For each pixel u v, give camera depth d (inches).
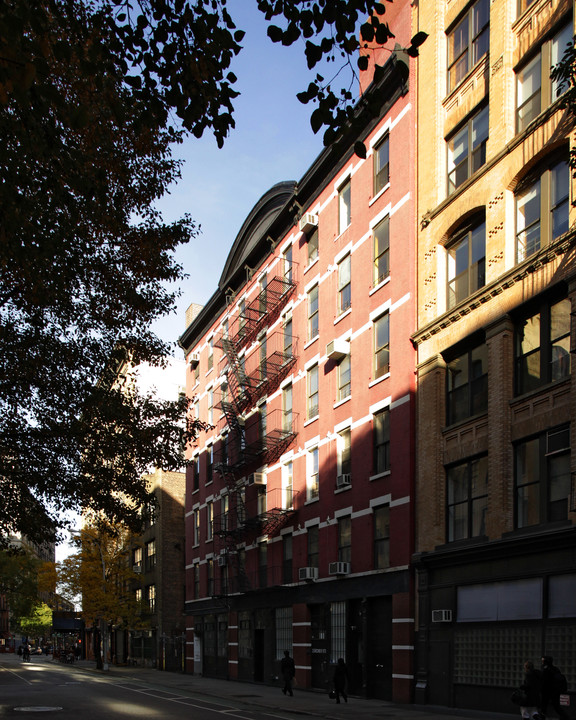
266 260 1475.1
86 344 650.8
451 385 876.0
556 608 657.0
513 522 731.4
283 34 316.8
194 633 1738.4
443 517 851.4
